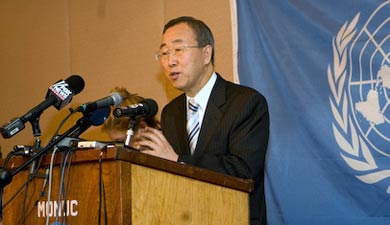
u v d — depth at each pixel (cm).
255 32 396
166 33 303
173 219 210
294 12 381
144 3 471
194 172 217
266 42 390
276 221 375
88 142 208
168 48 299
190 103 302
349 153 352
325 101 364
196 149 283
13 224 230
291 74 378
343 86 357
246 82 395
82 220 206
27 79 538
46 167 220
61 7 520
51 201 217
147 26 469
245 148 268
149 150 248
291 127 375
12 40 549
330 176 358
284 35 383
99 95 492
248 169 262
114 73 485
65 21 516
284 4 385
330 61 364
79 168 209
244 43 399
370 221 342
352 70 355
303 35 375
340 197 354
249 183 239
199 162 253
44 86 527
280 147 377
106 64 489
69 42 513
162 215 206
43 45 529
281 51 383
